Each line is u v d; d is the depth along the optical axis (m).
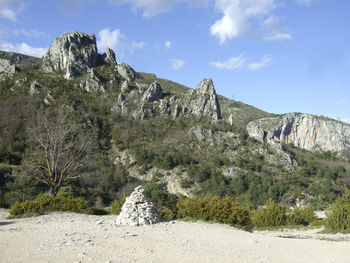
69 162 24.88
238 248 8.02
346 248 8.25
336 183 62.91
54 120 59.66
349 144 135.75
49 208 17.38
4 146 47.44
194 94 95.19
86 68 96.56
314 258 7.21
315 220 16.23
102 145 68.19
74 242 7.69
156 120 84.38
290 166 69.50
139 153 65.62
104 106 83.38
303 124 138.38
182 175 61.19
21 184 31.84
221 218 14.11
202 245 8.12
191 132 78.25
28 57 120.25
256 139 79.12
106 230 9.82
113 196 46.44
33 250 7.00
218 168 64.81
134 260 6.36
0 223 12.70
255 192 51.69
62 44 98.88
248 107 163.12
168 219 13.95
